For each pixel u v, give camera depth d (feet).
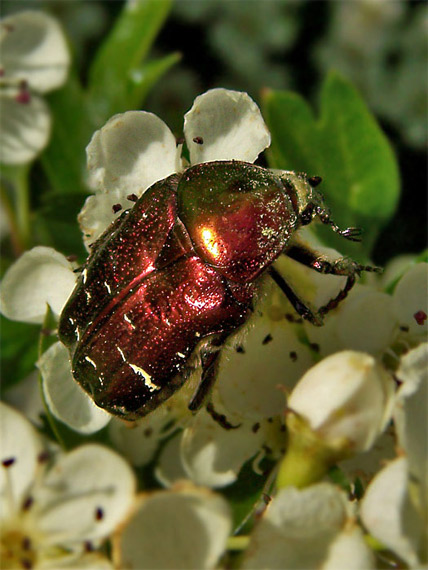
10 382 0.35
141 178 0.32
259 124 0.32
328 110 0.35
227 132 0.32
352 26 0.52
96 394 0.30
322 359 0.31
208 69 0.52
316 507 0.29
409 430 0.29
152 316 0.30
